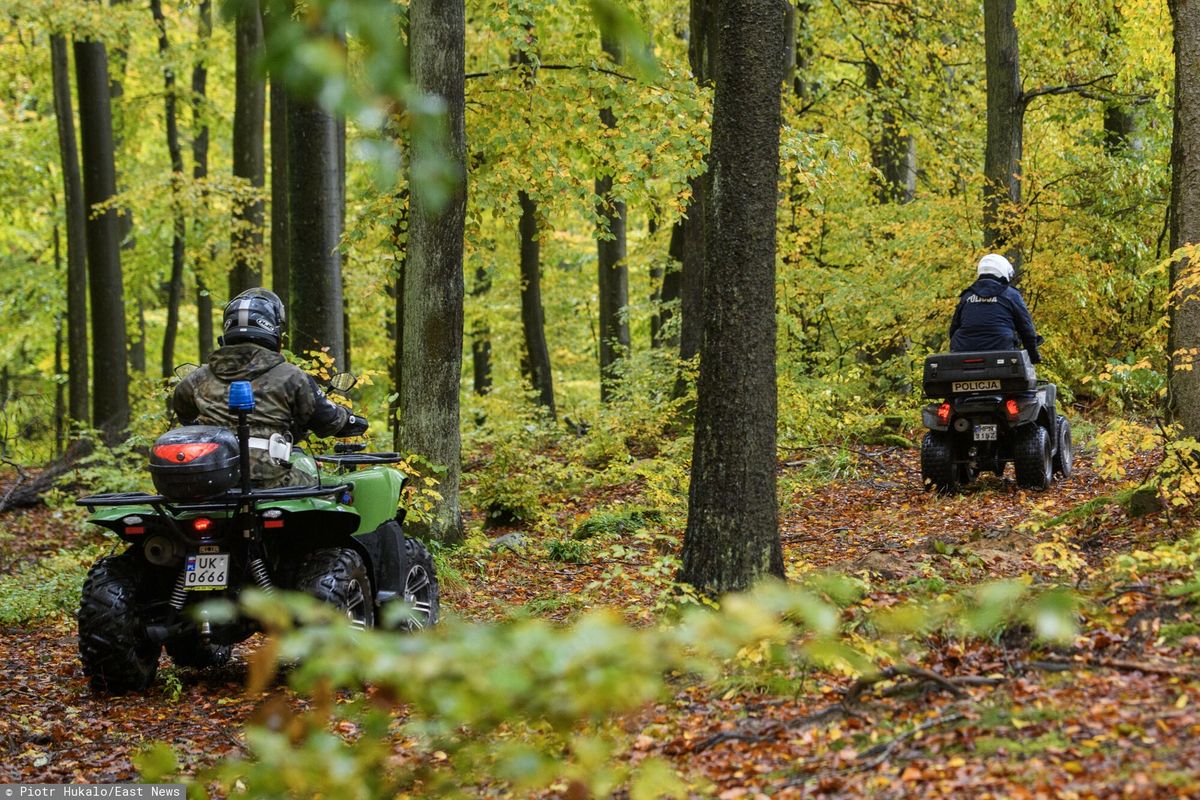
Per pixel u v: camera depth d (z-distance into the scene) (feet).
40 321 131.23
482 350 130.82
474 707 11.07
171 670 30.25
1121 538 33.47
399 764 20.62
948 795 15.57
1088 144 81.25
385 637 11.55
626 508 53.16
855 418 63.93
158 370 152.05
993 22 70.08
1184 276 34.55
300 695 28.27
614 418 73.61
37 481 72.43
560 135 58.65
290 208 57.11
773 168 29.35
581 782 13.42
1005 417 48.37
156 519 27.78
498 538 48.21
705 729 20.21
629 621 29.50
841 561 33.19
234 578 28.30
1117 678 19.06
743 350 29.25
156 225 112.16
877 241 78.18
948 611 21.21
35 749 25.38
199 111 110.22
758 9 28.89
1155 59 61.67
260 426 28.99
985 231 70.38
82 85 87.45
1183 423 36.58
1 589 45.85
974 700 18.97
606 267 100.99
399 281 65.72
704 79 67.82
